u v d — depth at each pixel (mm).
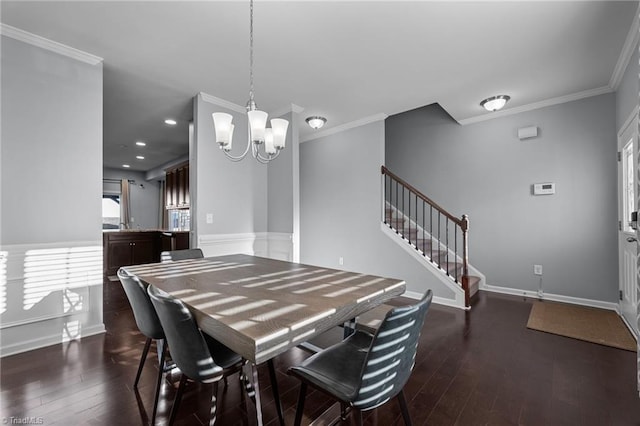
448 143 4555
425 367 2078
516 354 2264
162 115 4133
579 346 2393
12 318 2250
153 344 2424
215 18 2164
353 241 4547
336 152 4793
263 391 1798
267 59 2732
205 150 3508
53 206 2439
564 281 3580
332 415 1562
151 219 8961
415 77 3084
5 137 2234
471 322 2949
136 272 1966
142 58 2699
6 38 2246
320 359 1312
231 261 2451
